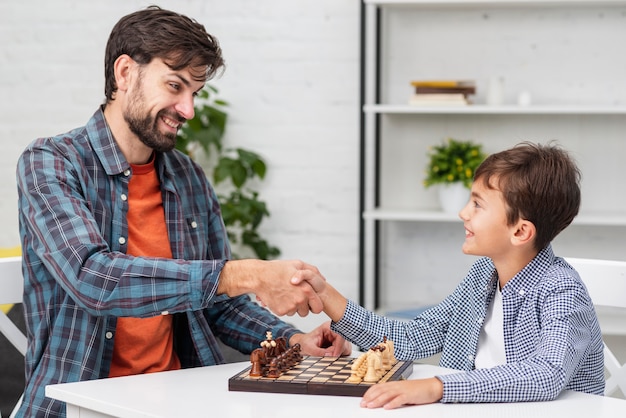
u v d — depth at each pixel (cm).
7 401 217
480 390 129
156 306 150
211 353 180
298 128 357
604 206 333
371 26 332
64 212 158
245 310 187
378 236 351
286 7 354
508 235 154
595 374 155
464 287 170
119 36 170
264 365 141
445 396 128
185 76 168
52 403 162
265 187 361
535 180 152
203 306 151
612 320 302
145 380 144
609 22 329
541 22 333
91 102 372
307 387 133
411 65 344
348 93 353
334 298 163
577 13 330
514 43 335
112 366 171
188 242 182
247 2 357
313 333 172
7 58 376
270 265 151
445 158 324
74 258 153
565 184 154
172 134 172
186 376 147
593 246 337
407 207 346
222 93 360
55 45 373
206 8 360
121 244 171
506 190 153
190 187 187
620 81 329
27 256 169
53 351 165
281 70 356
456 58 340
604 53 330
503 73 337
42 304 168
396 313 315
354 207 355
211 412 123
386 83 347
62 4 371
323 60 353
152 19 168
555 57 333
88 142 173
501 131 338
